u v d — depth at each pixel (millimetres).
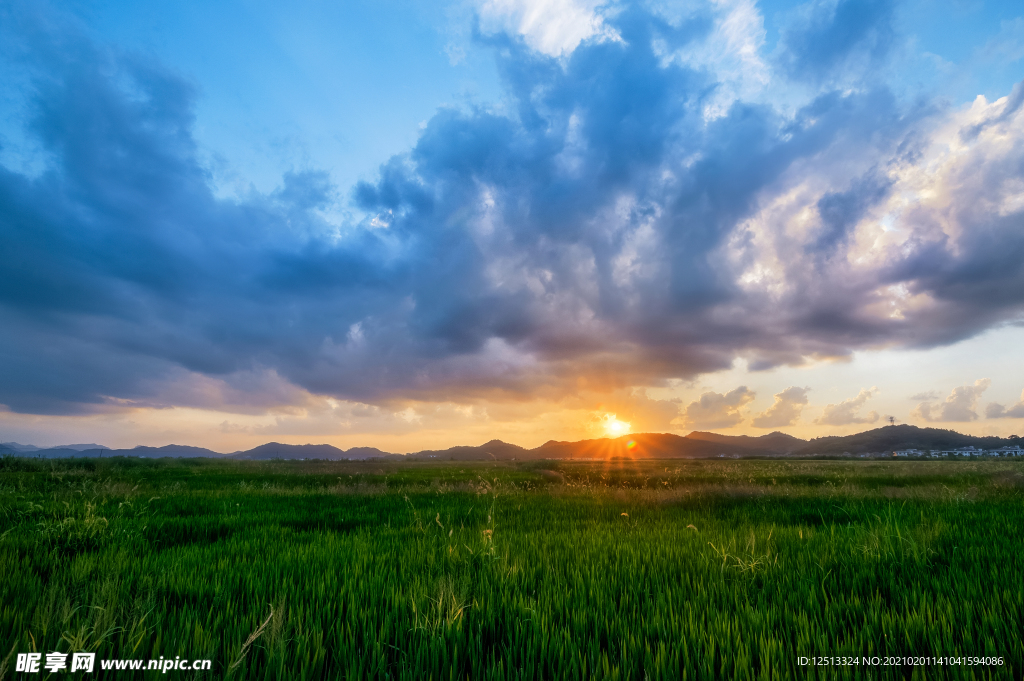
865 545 5570
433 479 19797
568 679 2773
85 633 2941
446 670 2816
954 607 3662
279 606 3555
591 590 4281
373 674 2832
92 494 10898
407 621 3383
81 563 4816
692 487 15742
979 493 12578
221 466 28922
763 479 21250
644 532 7484
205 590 4215
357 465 36156
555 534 7426
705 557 5355
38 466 20734
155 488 13867
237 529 7738
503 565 4926
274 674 2746
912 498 11688
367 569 5086
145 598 3812
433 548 5953
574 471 27641
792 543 6242
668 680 2709
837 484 17859
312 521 8742
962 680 2600
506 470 29531
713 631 3342
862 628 3338
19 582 4148
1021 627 3254
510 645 3152
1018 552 5473
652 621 3527
